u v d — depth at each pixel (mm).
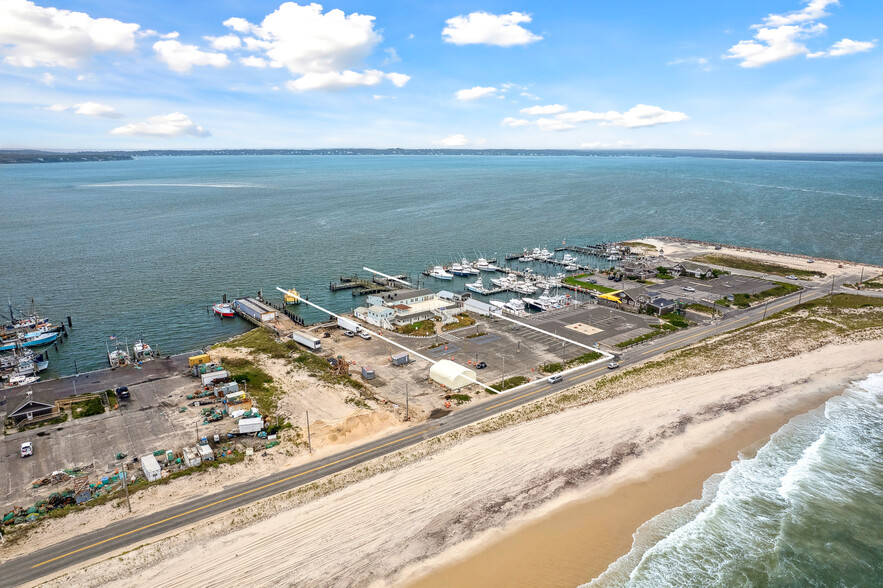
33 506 58438
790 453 71375
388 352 104438
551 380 89500
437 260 195000
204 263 185625
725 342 106688
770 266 173250
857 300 132625
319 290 158000
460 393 85875
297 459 67875
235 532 55219
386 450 69688
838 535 56344
